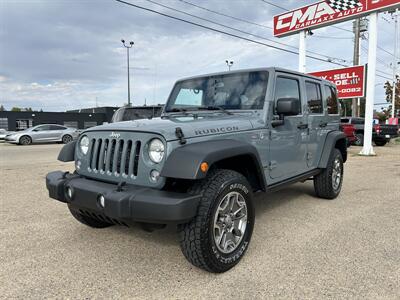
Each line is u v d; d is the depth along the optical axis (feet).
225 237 9.61
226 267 9.46
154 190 8.68
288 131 13.37
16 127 128.57
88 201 9.31
